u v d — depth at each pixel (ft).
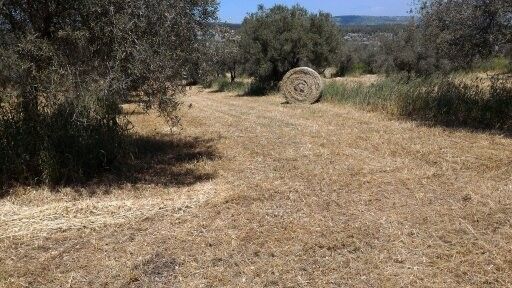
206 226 14.85
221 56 21.98
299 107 44.14
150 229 14.65
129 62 18.19
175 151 25.38
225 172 21.02
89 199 17.40
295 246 13.39
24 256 12.93
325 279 11.71
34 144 19.11
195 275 11.95
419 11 31.30
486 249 13.00
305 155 23.66
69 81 18.13
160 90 18.74
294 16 61.72
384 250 13.14
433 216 15.38
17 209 16.22
